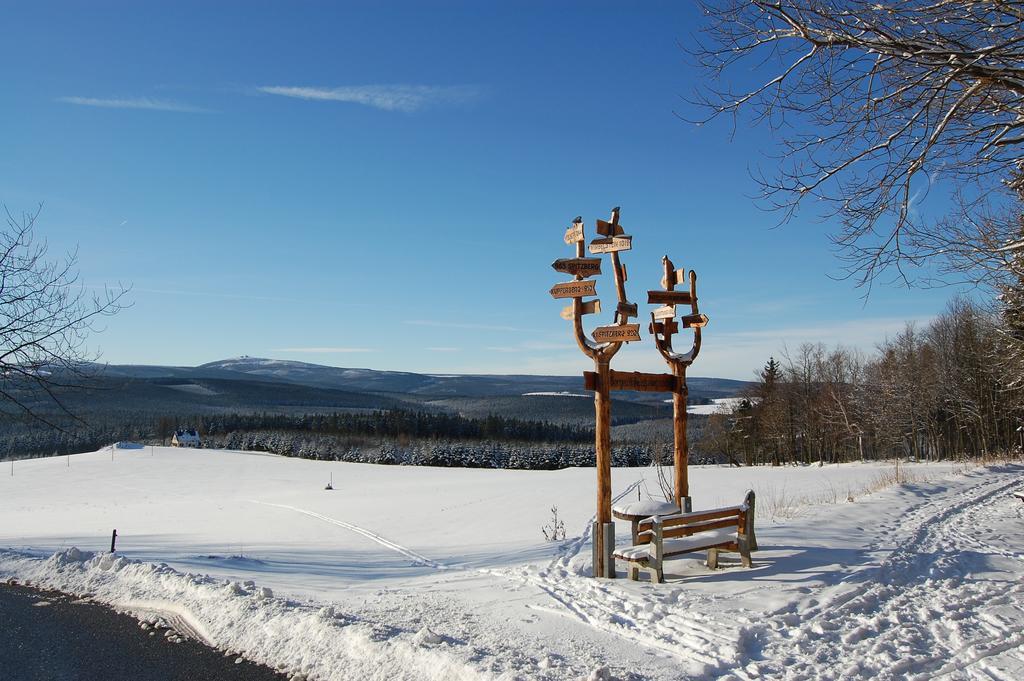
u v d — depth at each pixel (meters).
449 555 13.74
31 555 11.06
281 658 6.09
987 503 15.58
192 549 15.55
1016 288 8.59
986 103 6.53
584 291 8.48
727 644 5.71
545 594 7.79
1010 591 7.36
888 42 5.75
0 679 5.68
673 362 9.74
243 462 86.62
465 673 5.10
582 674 5.05
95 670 5.90
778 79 6.43
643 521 8.09
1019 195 7.38
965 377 46.06
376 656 5.67
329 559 13.61
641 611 6.83
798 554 9.11
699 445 73.62
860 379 62.12
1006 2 5.67
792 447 66.50
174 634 6.95
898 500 15.87
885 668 5.20
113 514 40.34
